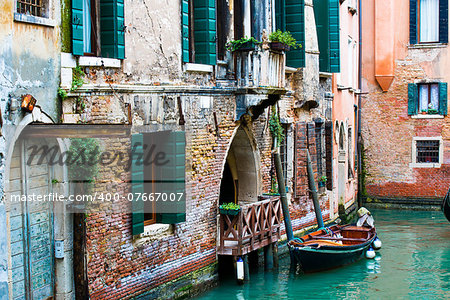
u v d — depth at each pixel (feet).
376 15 81.51
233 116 46.01
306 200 59.26
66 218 32.96
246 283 45.73
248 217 44.86
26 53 29.48
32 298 31.50
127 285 36.47
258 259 50.60
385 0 81.05
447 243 59.67
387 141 82.33
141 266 37.55
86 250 33.47
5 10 28.12
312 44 57.16
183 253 41.32
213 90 43.39
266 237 47.60
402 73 81.46
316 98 58.18
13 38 28.66
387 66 81.20
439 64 80.07
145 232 37.83
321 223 55.42
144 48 37.24
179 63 40.32
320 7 62.39
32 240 31.48
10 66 28.45
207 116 43.09
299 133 57.00
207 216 43.68
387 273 49.34
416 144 81.30
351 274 49.03
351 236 57.00
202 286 43.21
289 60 54.90
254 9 47.21
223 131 44.93
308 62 56.65
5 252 28.71
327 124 64.85
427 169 80.64
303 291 44.37
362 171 83.15
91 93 33.37
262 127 50.85
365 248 53.31
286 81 55.01
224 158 45.29
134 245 36.94
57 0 31.32
